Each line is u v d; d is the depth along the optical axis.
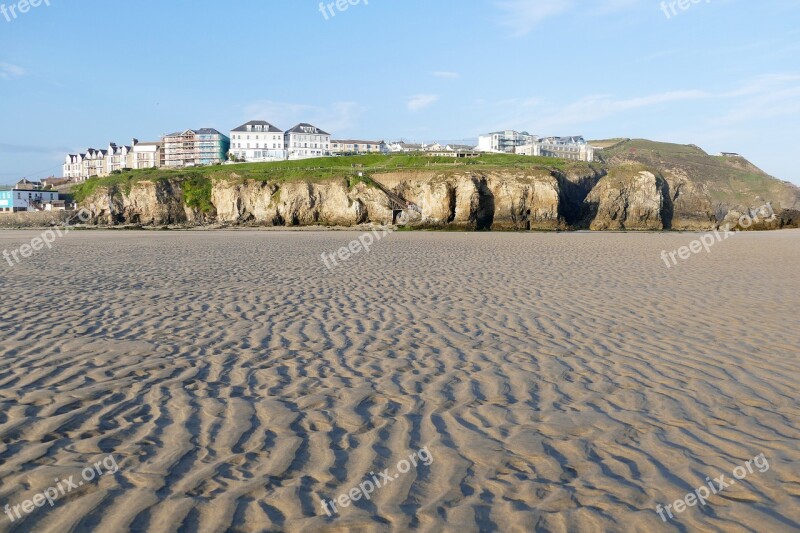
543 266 21.09
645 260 23.77
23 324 10.15
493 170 87.50
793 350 8.67
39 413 5.82
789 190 148.88
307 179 92.06
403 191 93.25
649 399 6.51
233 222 91.88
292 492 4.27
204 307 12.12
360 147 167.12
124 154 166.62
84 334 9.45
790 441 5.34
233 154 137.50
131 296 13.57
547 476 4.60
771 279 17.11
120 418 5.73
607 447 5.19
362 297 13.59
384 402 6.34
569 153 169.75
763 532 3.81
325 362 7.93
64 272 18.78
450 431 5.53
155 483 4.37
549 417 5.93
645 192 89.56
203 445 5.11
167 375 7.22
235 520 3.86
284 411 6.01
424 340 9.27
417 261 23.25
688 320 10.92
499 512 4.02
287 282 16.31
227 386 6.83
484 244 37.28
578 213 92.31
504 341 9.23
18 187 121.62
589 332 9.89
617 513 4.03
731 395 6.66
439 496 4.25
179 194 96.31
